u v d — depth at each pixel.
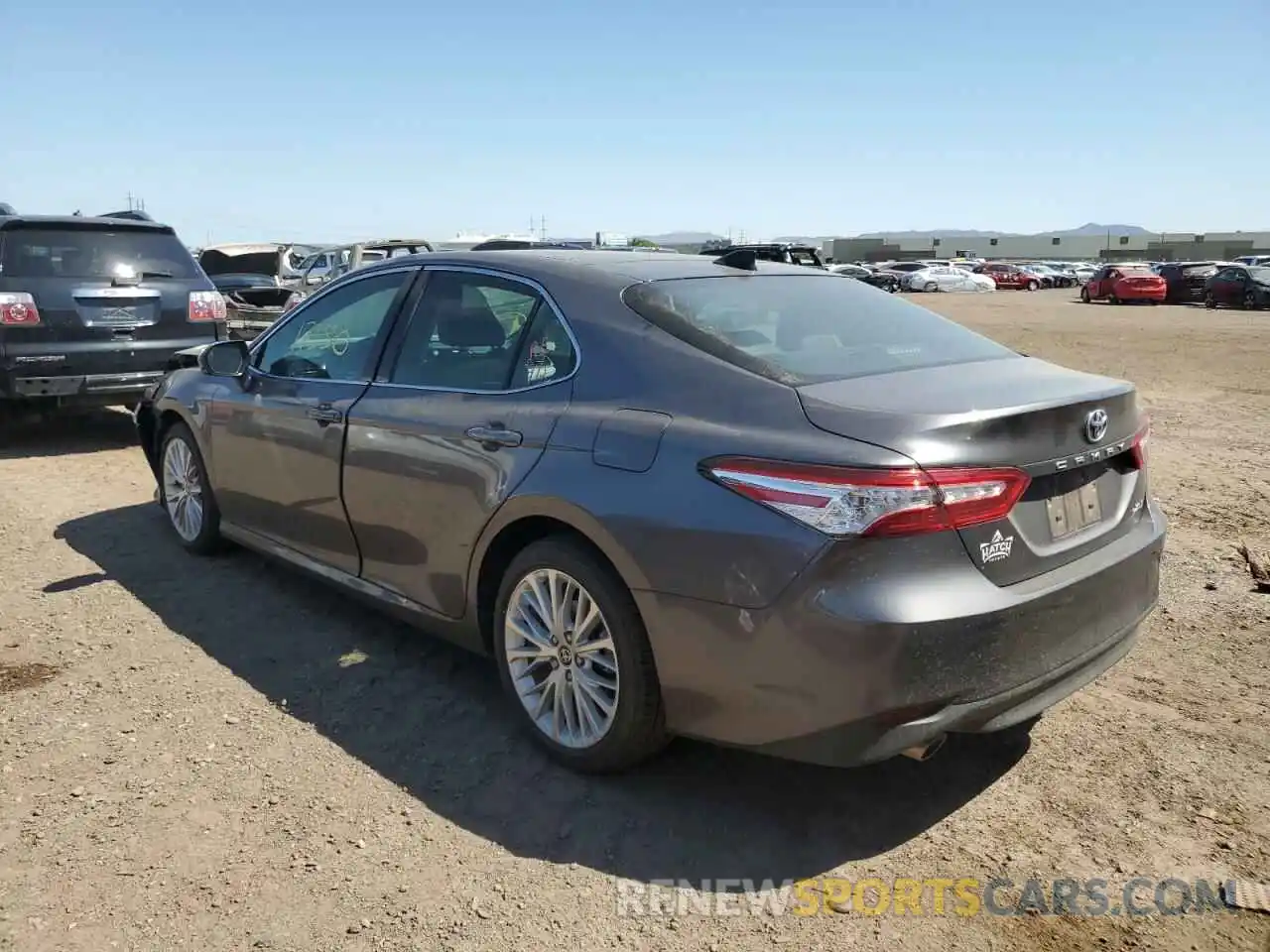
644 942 2.63
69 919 2.69
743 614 2.80
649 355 3.26
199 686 4.02
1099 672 3.18
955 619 2.67
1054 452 2.94
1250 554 5.59
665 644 2.99
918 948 2.62
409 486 3.83
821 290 3.95
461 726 3.72
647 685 3.12
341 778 3.37
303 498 4.46
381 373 4.14
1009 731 3.69
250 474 4.83
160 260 8.76
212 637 4.50
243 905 2.75
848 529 2.65
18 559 5.52
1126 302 37.00
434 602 3.87
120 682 4.05
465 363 3.81
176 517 5.69
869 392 2.97
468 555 3.63
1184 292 37.25
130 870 2.89
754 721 2.87
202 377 5.34
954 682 2.71
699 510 2.88
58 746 3.55
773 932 2.67
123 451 8.48
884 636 2.62
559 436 3.30
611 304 3.45
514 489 3.37
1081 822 3.14
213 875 2.87
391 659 4.28
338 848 3.00
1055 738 3.63
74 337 8.09
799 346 3.34
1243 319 27.16
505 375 3.63
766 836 3.08
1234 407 11.16
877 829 3.11
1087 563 3.08
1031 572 2.90
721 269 3.85
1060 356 16.84
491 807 3.21
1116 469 3.33
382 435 3.95
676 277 3.65
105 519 6.32
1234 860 2.95
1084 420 3.05
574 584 3.27
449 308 3.97
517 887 2.84
